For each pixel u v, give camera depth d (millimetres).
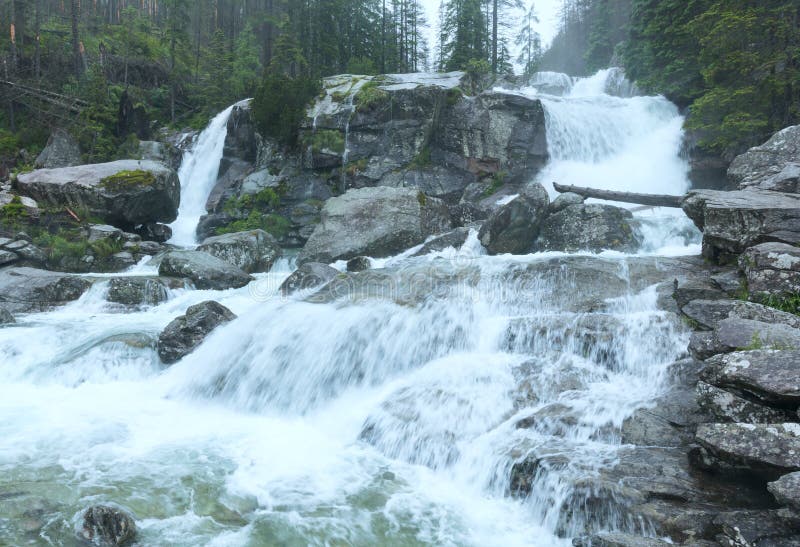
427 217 18547
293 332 10148
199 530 5477
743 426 5207
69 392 9820
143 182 21078
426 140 23359
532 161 23016
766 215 9445
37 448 7340
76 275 15625
